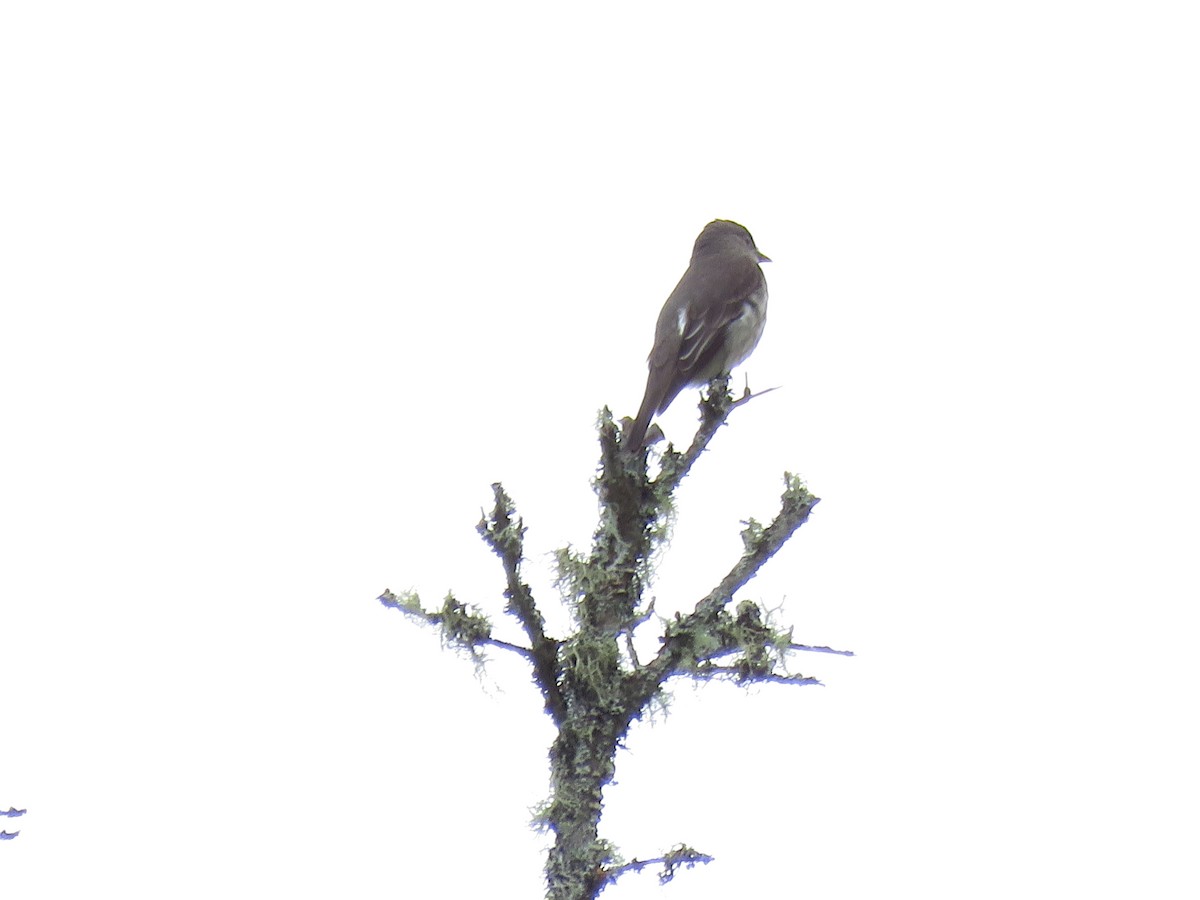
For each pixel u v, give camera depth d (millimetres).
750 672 11594
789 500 12273
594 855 10977
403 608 11578
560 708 11508
